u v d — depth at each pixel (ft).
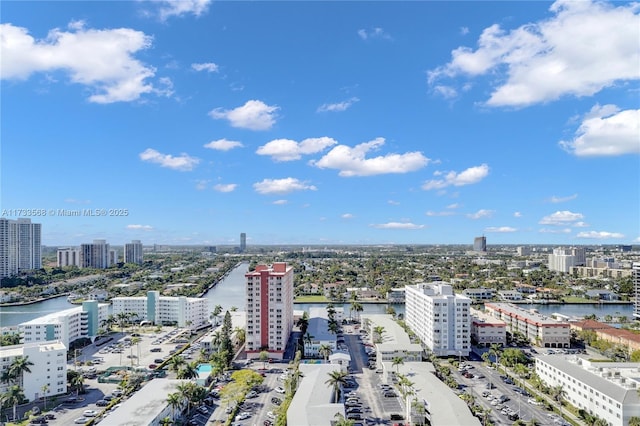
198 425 584.40
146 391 623.77
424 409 573.33
